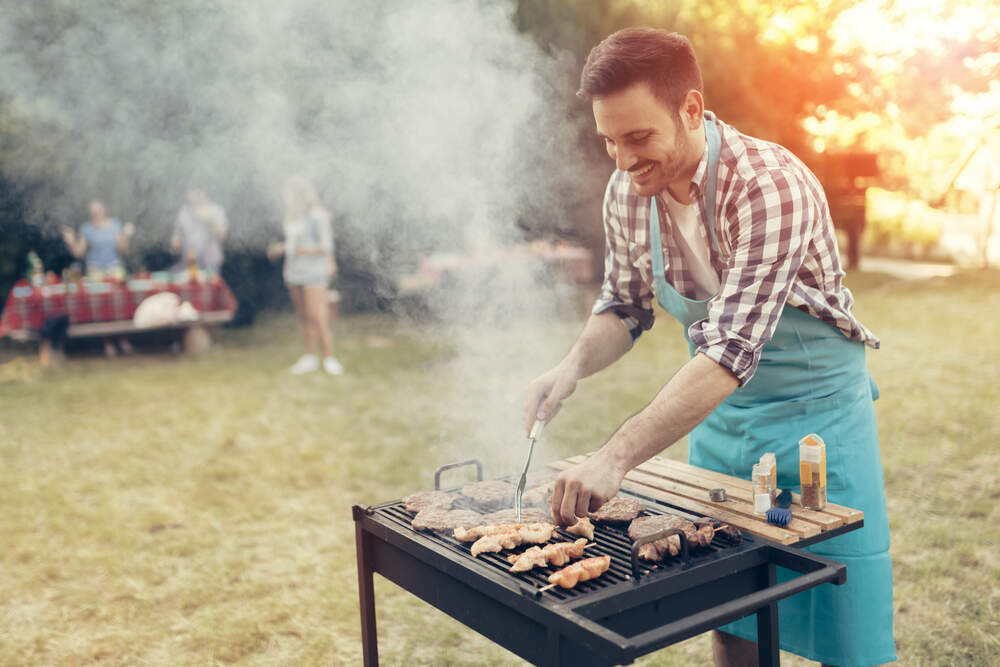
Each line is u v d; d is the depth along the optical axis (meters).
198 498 3.97
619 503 1.73
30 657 2.58
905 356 6.10
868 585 1.79
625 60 1.43
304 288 6.64
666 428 1.53
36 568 3.22
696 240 1.78
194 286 7.87
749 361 1.54
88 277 7.80
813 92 8.90
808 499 1.66
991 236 11.14
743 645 1.99
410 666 2.51
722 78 8.58
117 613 2.86
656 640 1.13
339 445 4.73
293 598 2.95
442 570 1.54
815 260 1.68
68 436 5.09
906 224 12.62
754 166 1.59
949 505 3.46
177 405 5.82
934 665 2.35
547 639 1.29
